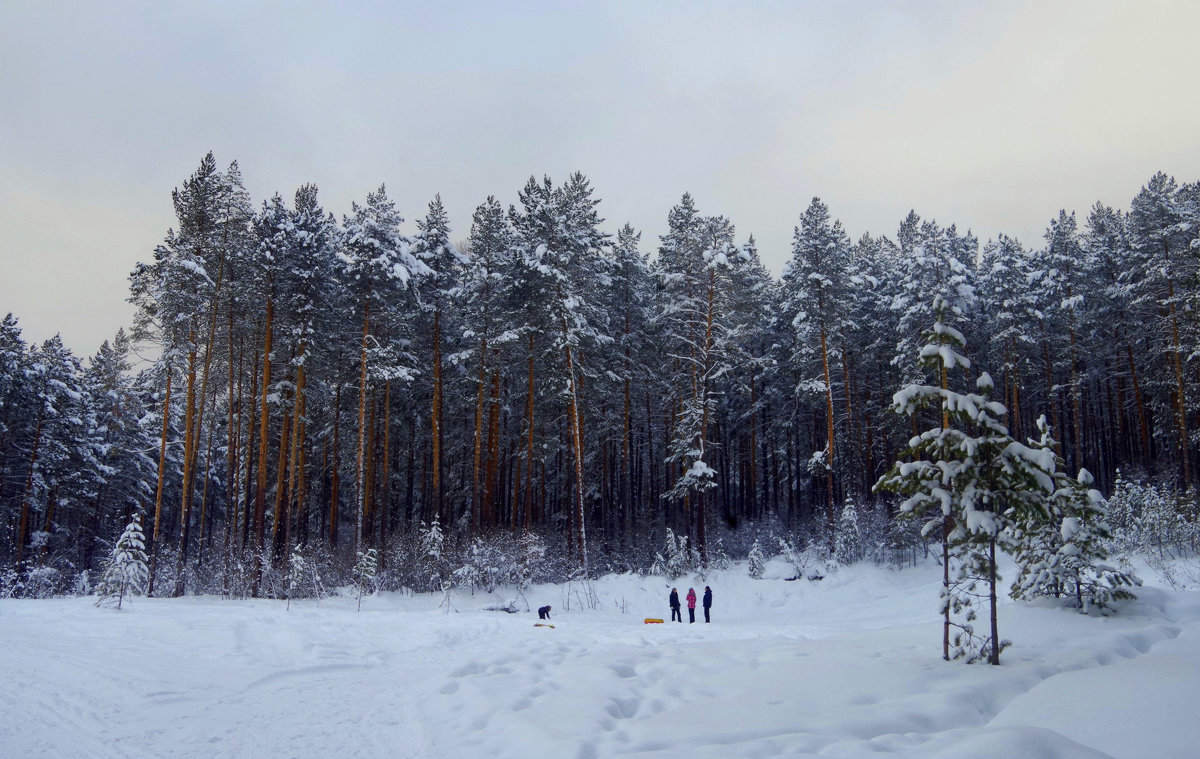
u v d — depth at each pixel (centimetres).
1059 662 1011
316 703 983
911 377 3328
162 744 779
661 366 3806
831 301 3266
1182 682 750
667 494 3297
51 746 755
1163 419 3559
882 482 1135
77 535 4534
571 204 3328
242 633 1552
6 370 3562
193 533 5403
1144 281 3278
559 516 3959
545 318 3114
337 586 2745
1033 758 571
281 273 2958
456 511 4097
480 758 720
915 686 923
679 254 3447
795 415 4250
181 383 3098
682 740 723
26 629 1497
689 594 2217
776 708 844
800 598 2703
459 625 1791
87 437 4259
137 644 1381
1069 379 4122
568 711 853
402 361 3372
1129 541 2284
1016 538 1500
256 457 3809
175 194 2970
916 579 2728
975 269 4456
